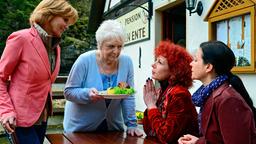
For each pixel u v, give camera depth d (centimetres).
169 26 582
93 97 246
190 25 466
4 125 209
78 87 260
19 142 216
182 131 214
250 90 360
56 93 489
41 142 237
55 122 514
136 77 666
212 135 171
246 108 165
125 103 274
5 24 1534
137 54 657
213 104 169
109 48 248
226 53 177
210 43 183
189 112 216
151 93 232
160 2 552
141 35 630
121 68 269
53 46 231
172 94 216
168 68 228
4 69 213
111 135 261
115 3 800
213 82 174
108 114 269
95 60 264
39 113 222
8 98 214
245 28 346
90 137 252
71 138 248
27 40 216
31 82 217
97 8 923
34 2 1616
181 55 227
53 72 234
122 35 248
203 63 181
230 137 162
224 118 163
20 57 216
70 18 229
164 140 216
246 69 343
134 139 247
